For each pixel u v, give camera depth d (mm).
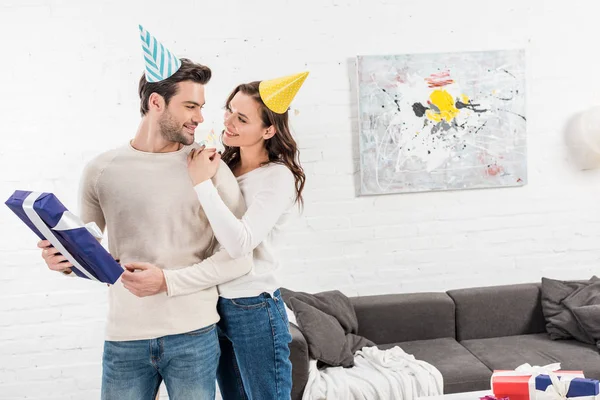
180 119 2098
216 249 2219
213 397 2197
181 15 3879
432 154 4109
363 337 3828
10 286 3865
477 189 4203
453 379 3383
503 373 2664
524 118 4172
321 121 4035
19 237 3854
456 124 4109
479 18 4121
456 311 3990
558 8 4184
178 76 2082
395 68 4031
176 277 2059
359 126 4031
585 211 4293
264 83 2271
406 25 4059
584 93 4238
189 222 2145
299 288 4086
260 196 2221
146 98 2113
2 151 3807
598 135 4098
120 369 2123
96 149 3861
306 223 4066
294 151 2352
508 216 4238
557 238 4285
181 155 2150
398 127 4062
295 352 3230
